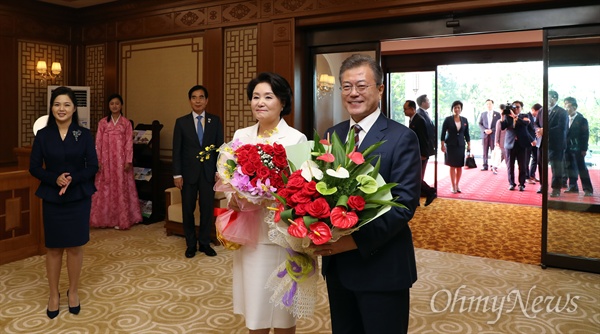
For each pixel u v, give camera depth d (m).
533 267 3.99
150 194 5.72
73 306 2.93
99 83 6.51
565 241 3.91
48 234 2.83
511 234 5.17
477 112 11.45
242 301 2.03
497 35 6.74
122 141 5.35
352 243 1.38
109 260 4.12
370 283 1.46
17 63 6.01
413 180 1.45
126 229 5.34
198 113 4.36
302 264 1.63
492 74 11.15
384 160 1.48
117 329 2.70
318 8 4.71
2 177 3.94
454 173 8.01
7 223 4.01
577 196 3.86
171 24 5.75
